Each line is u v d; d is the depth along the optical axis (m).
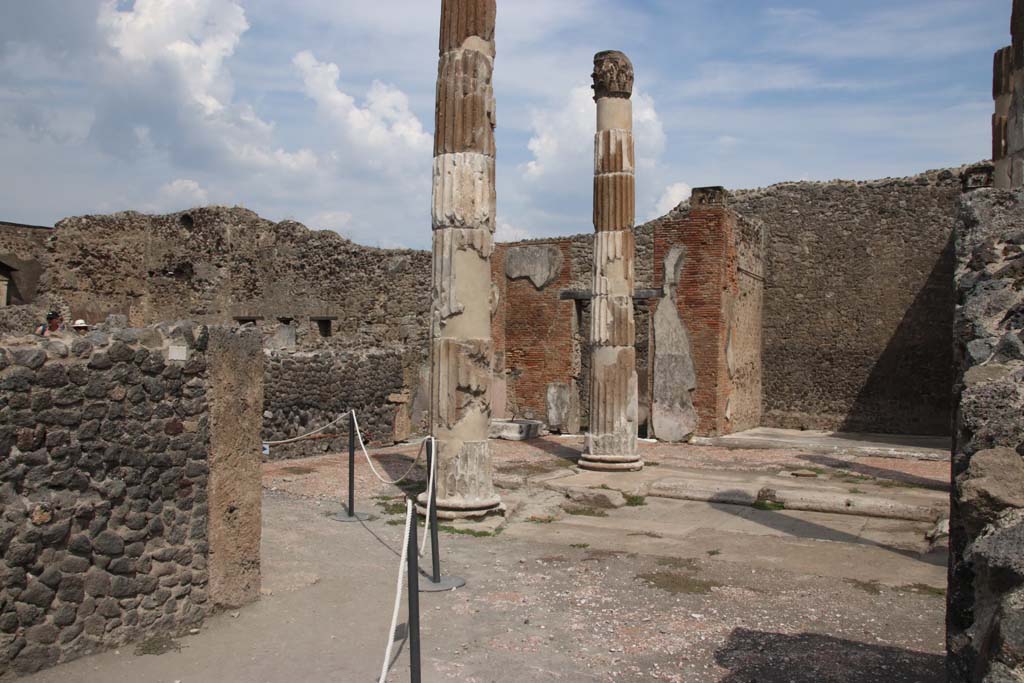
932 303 20.94
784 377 22.48
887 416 21.33
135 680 5.02
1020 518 2.96
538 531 9.55
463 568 7.84
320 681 5.09
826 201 22.16
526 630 6.13
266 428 14.32
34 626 5.09
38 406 5.14
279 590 6.81
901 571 7.82
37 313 21.34
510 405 21.66
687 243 19.09
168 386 5.86
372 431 16.67
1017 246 4.11
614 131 14.12
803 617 6.45
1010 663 2.40
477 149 9.91
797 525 9.88
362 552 8.23
